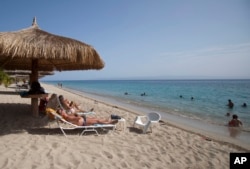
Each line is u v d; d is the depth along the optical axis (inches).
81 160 165.5
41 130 241.1
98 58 262.5
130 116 383.9
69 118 235.5
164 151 205.8
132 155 187.3
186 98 979.3
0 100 453.7
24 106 387.5
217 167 178.2
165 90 1705.2
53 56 214.4
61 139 212.2
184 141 244.8
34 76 299.6
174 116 495.5
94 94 1253.7
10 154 166.2
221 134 328.5
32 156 165.0
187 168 171.0
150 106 677.9
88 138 223.8
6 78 797.2
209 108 647.8
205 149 222.2
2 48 202.7
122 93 1373.0
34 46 212.2
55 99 284.4
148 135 257.4
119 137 237.8
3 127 244.1
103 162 166.1
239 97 1024.9
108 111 431.8
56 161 159.6
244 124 430.6
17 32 240.8
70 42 233.8
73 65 356.2
